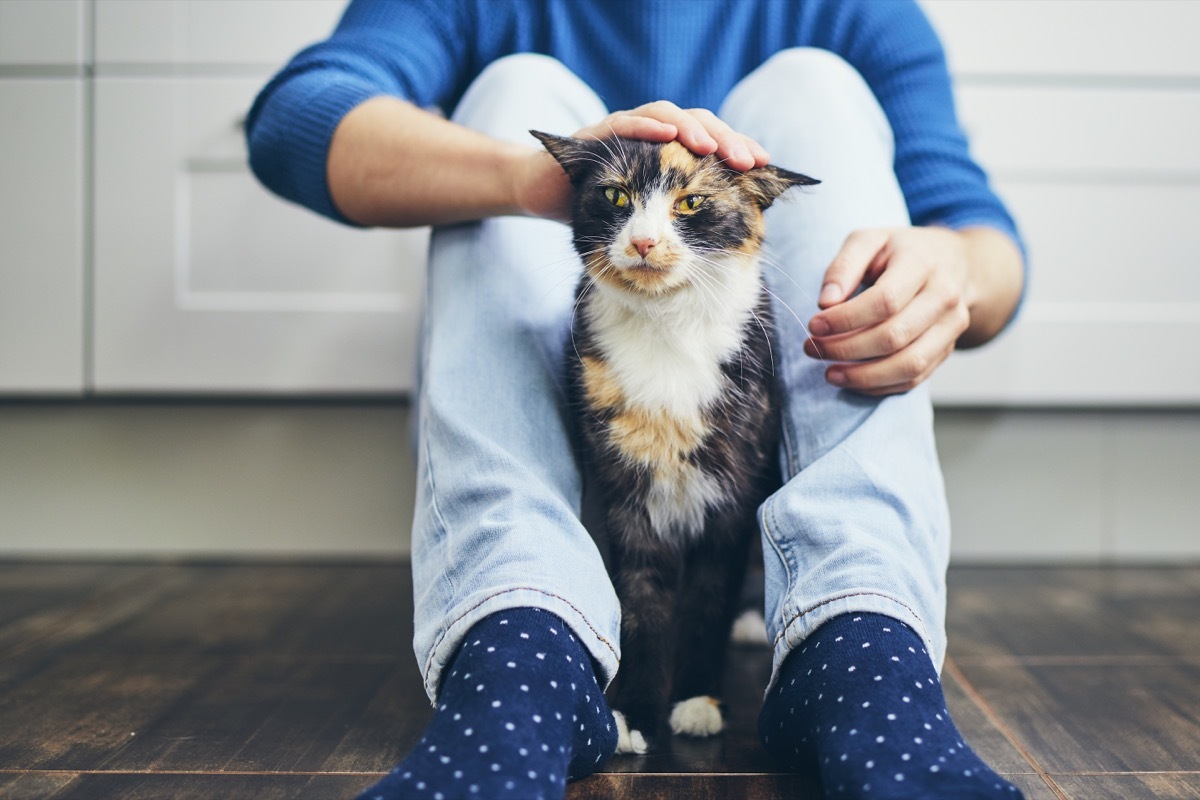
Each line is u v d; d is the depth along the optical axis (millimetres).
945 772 573
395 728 849
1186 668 1027
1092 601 1308
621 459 854
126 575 1423
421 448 838
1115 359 1488
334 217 966
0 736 825
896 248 838
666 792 722
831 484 764
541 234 922
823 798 711
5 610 1230
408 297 1469
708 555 910
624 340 845
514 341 834
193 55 1431
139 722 859
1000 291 954
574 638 694
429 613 722
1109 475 1547
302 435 1527
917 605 716
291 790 721
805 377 847
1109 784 741
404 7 1112
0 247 1442
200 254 1458
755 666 1052
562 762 614
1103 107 1465
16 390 1458
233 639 1116
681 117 811
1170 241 1483
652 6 1109
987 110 1466
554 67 1015
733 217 853
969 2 1451
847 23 1137
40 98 1425
